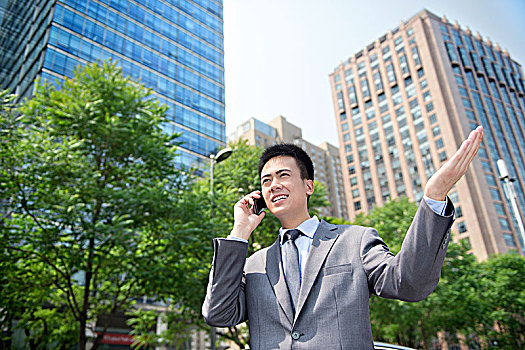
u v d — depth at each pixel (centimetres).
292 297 173
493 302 2353
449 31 6762
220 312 180
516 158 6175
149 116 1282
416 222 140
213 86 3953
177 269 1125
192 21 4038
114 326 2288
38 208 1041
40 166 1034
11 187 1028
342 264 170
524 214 5622
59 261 1102
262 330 173
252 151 1745
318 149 9312
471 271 2333
